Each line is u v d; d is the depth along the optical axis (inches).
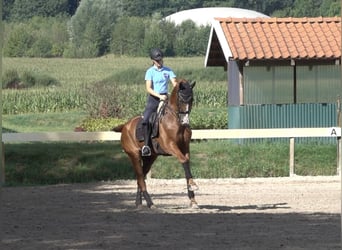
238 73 1158.3
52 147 1055.0
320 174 982.4
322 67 1167.0
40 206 718.5
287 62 1157.1
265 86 1159.6
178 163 986.7
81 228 567.8
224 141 1115.9
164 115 659.4
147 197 689.6
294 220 594.9
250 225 569.6
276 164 990.4
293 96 1163.9
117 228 564.7
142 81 2780.5
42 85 2834.6
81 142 1131.3
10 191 858.1
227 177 965.8
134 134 685.3
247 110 1149.7
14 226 581.3
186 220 601.9
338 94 1158.3
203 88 2199.8
